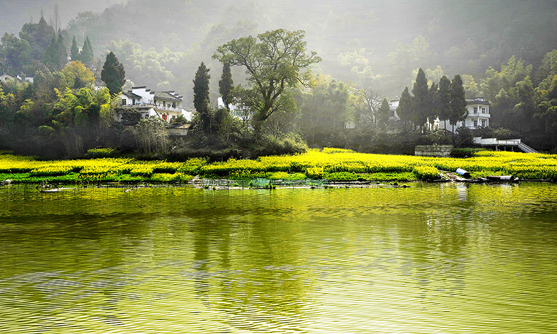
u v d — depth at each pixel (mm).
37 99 101812
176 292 15531
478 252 20875
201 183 55469
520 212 32906
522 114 122750
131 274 17641
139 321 13172
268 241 23453
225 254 20734
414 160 72688
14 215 32438
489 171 61375
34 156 85312
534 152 96125
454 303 14391
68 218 31078
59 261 19609
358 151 101000
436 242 23031
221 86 84812
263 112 82500
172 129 85188
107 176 58438
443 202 38656
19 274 17688
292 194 45375
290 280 16812
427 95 102062
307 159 69938
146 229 26938
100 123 84625
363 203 38250
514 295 15055
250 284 16375
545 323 12820
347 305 14281
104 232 26047
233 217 31281
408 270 18000
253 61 84500
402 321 13047
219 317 13398
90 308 14141
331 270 18062
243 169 59281
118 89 94000
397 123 119188
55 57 179750
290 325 12820
